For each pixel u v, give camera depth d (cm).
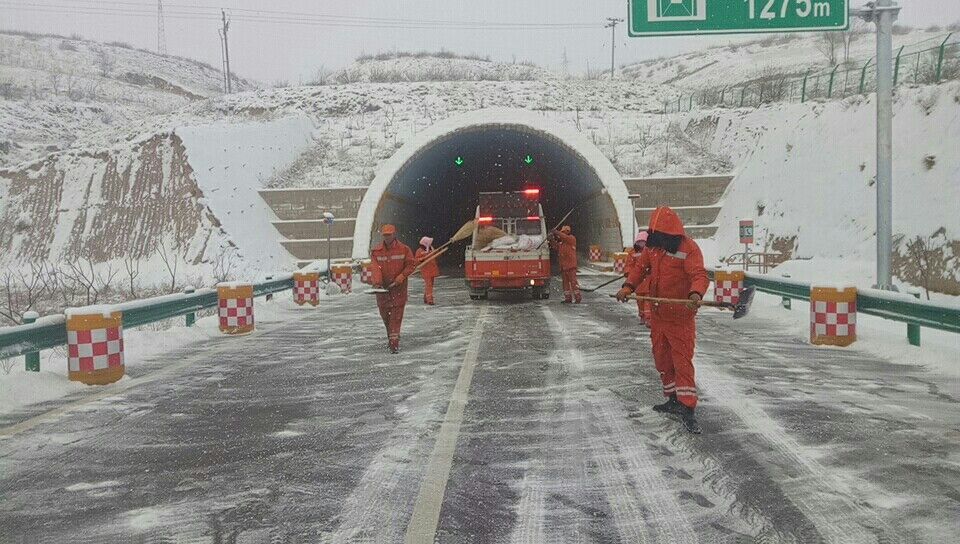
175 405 836
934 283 2214
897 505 481
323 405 822
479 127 4319
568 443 644
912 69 3500
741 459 588
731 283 1761
